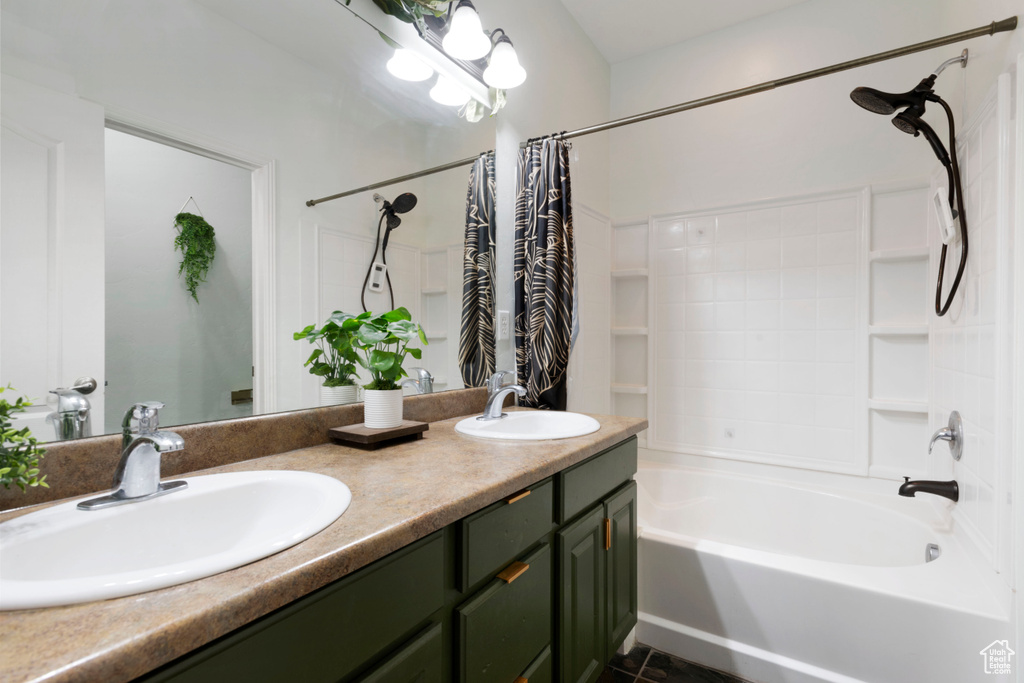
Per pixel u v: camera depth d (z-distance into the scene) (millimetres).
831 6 2357
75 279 837
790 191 2426
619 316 2939
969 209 1572
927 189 2119
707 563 1721
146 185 932
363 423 1337
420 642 757
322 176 1267
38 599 467
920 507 1991
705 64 2688
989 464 1354
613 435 1405
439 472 976
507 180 2035
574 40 2588
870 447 2244
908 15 2191
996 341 1286
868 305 2229
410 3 1425
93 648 407
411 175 1538
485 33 1659
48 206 806
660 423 2764
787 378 2424
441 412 1641
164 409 952
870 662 1428
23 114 779
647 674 1653
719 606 1693
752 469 2508
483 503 862
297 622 566
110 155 881
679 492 2529
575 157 2102
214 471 972
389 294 1470
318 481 846
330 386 1271
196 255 1007
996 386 1282
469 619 853
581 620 1269
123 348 897
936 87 2074
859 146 2270
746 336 2529
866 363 2232
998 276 1259
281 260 1171
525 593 1033
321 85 1263
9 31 764
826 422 2330
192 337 999
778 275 2447
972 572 1477
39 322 797
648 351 2789
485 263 1868
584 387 2594
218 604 479
